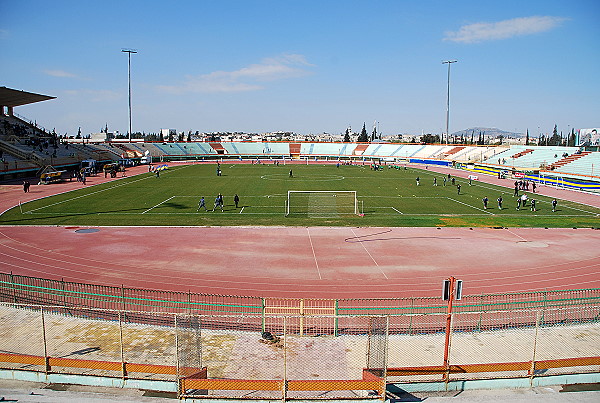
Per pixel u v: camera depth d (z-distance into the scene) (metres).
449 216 50.69
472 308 23.17
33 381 15.66
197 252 34.53
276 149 169.25
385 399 14.16
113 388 15.18
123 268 30.20
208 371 16.52
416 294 25.61
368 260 32.72
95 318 21.31
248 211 52.75
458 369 15.63
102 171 102.56
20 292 24.38
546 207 57.38
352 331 20.56
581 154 94.38
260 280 28.00
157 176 90.31
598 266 31.48
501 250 35.75
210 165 127.44
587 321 21.70
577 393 15.16
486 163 115.75
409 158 148.00
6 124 101.19
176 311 22.31
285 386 14.05
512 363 15.84
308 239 39.22
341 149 169.75
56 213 50.06
